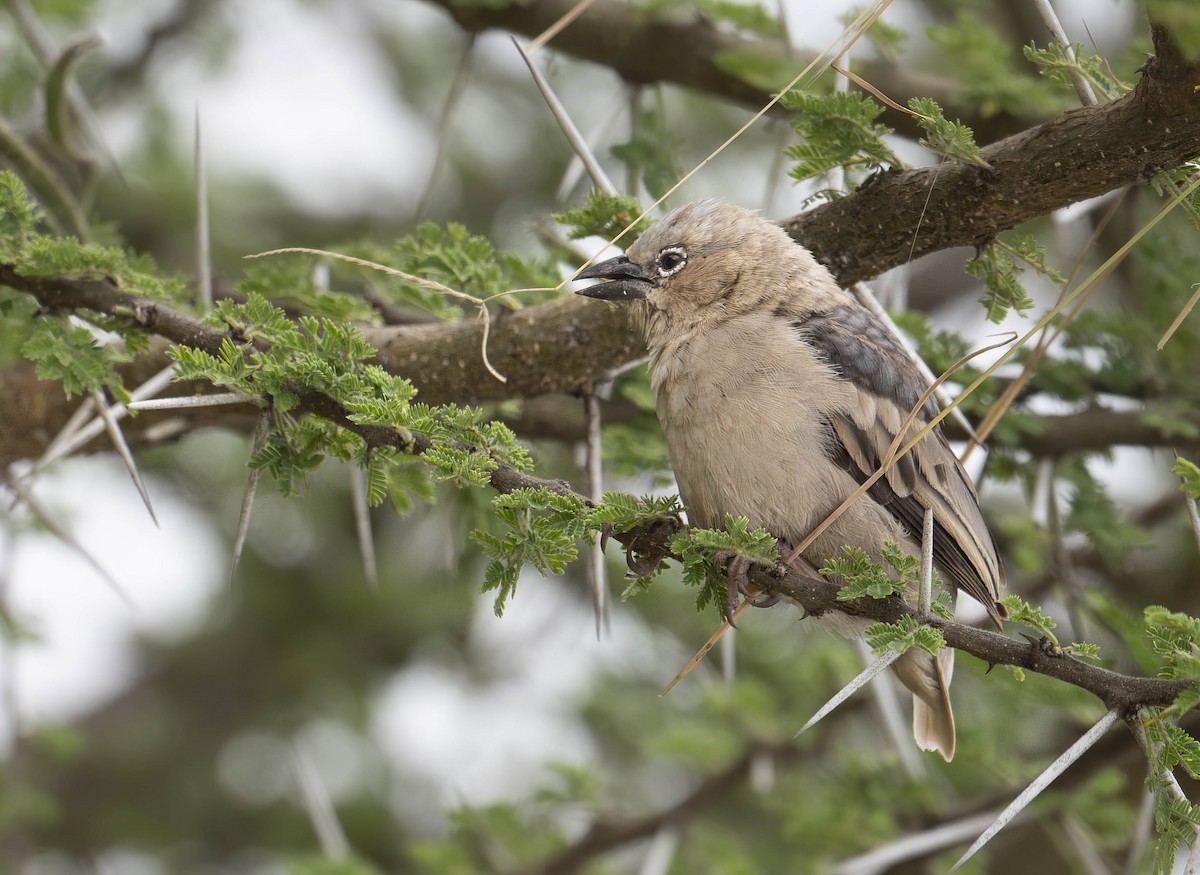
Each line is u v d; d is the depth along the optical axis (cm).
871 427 875
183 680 1546
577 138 873
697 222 948
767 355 876
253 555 1513
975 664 1048
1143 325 1123
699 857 1349
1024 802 598
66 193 961
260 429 701
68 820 1503
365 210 1580
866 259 805
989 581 909
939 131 710
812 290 937
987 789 1290
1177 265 1123
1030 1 1391
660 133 1138
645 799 1491
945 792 1302
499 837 1235
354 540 1499
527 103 1592
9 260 775
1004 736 1227
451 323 927
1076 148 703
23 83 1259
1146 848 1129
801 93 743
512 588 671
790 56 976
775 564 710
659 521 724
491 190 1583
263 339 748
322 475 1452
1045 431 1088
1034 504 1065
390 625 1496
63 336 760
